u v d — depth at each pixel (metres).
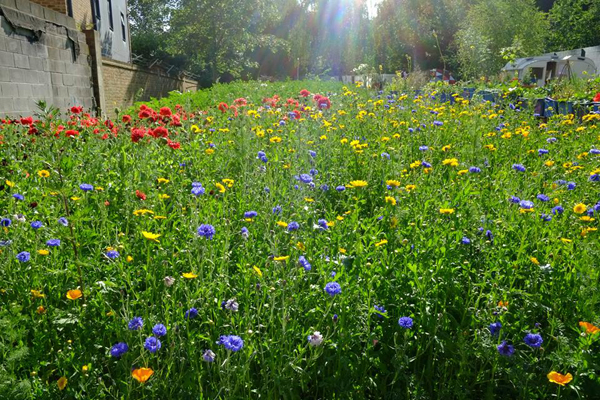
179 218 3.48
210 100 14.31
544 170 4.99
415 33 48.88
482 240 2.95
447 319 2.48
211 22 33.09
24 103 9.38
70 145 5.16
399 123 7.03
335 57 69.56
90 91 12.81
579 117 8.81
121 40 26.05
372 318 2.60
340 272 2.58
